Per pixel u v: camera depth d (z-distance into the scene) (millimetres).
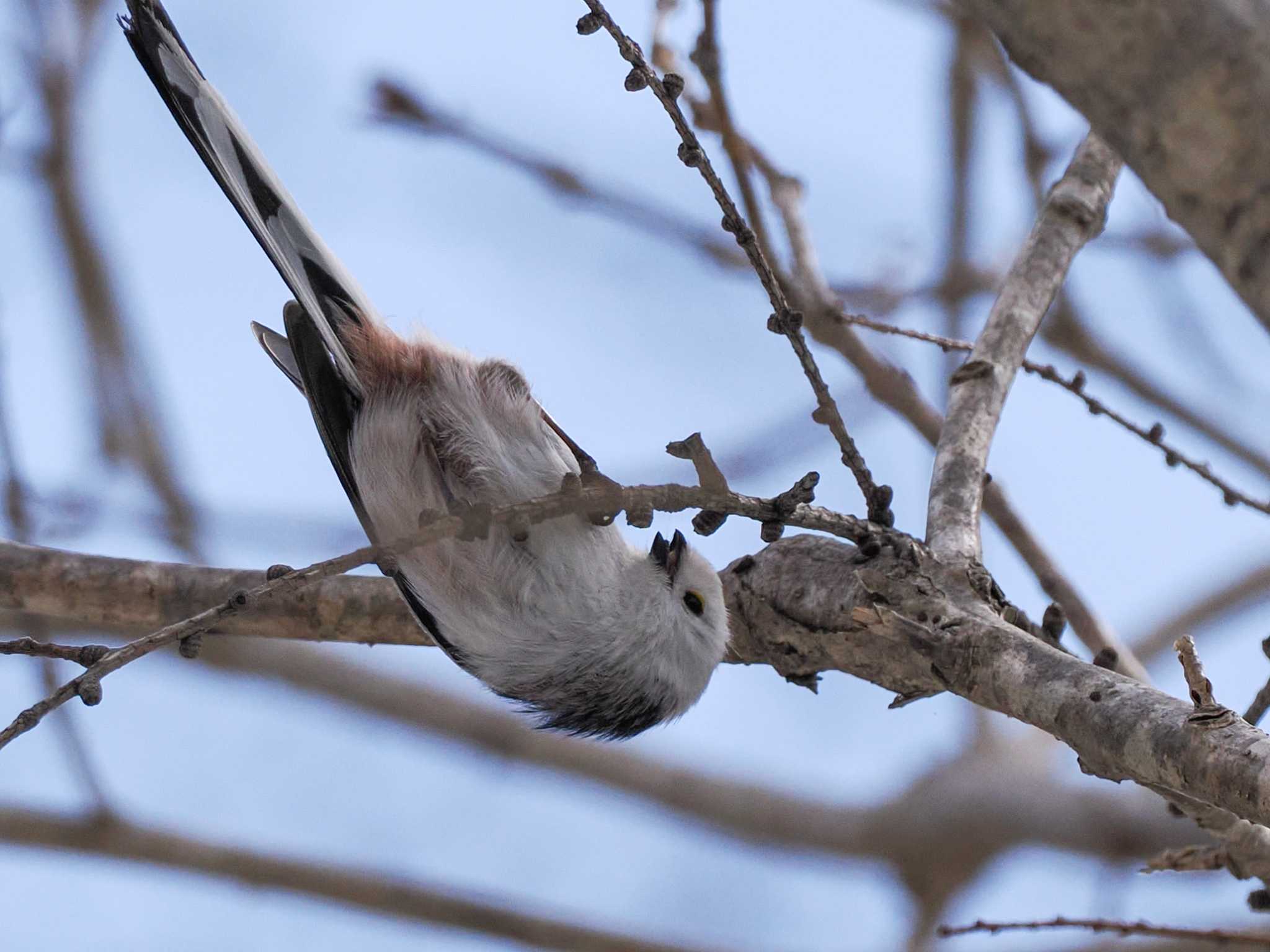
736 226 6617
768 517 6789
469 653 8516
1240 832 7352
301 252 8188
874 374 9914
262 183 8117
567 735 9039
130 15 7867
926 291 12172
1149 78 3773
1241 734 5406
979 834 15039
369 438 8375
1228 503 7969
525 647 8375
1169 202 3914
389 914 12562
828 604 7562
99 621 8875
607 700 8562
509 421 8398
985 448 7914
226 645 14453
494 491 8211
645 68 6445
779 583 7895
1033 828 14930
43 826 11797
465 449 8273
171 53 7938
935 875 15219
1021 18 3900
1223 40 3660
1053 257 8797
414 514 8250
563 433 8742
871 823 15258
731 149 9469
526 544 8102
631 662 8461
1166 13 3695
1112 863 14867
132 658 5914
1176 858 7660
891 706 7355
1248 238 3740
